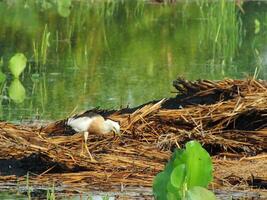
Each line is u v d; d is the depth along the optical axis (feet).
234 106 45.85
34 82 60.29
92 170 40.37
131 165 40.83
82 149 41.81
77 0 98.58
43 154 40.88
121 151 42.47
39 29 81.61
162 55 72.18
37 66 64.85
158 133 44.80
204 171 33.06
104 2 97.04
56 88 58.34
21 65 59.98
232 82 48.88
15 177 39.50
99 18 89.71
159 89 58.65
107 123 42.34
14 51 71.56
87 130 41.93
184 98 48.75
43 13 90.53
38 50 71.31
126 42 77.82
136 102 54.39
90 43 76.64
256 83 48.11
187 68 66.64
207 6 95.30
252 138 44.29
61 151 41.16
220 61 70.23
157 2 100.58
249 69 66.69
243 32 84.58
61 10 88.74
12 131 43.29
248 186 39.32
